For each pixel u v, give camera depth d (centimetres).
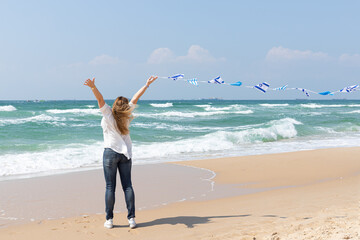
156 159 1162
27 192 688
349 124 2553
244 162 1060
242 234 407
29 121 2383
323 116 3578
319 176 845
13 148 1300
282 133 1894
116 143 452
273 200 604
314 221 435
